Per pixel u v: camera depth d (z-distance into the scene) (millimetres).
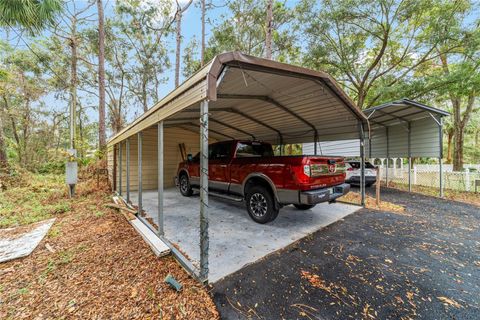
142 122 4230
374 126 9609
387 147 9617
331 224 4164
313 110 4855
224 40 12828
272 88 3592
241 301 2031
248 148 5270
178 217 4617
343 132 6137
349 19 9836
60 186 8250
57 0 6129
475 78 7664
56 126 16375
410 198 6840
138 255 2914
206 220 2266
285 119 5688
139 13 15250
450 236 3557
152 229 3705
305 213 4922
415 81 9070
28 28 6098
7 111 12844
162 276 2424
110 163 8523
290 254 2932
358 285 2252
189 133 9453
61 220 4559
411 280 2332
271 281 2328
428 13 8984
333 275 2436
